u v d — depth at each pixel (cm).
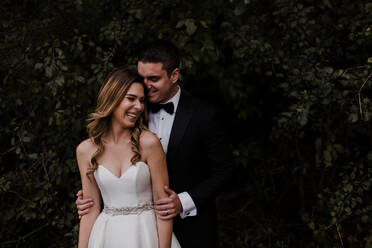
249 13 261
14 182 267
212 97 369
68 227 279
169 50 203
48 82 238
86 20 257
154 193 194
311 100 225
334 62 261
